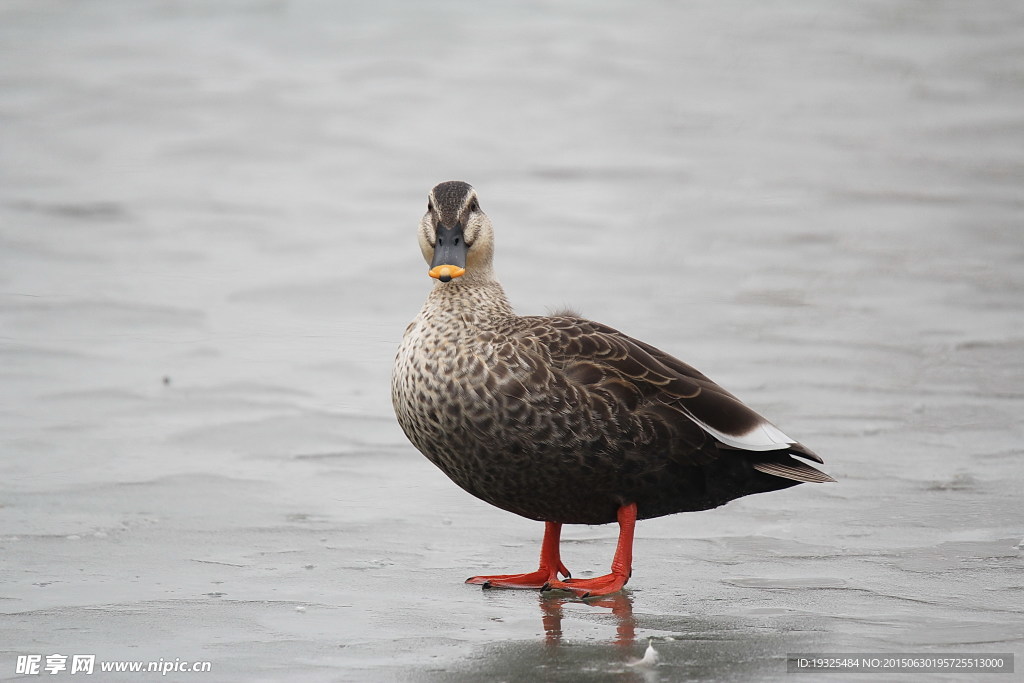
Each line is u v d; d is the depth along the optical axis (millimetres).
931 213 21109
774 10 40781
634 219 21109
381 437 11797
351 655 7148
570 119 28906
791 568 8641
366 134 27469
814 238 19828
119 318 15812
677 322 15648
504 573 8695
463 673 6883
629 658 7090
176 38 36969
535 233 20234
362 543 9188
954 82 31250
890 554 8852
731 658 7078
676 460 8375
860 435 11695
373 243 19734
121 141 26781
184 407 12508
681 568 8719
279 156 25766
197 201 22344
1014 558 8734
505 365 8297
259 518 9625
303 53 35312
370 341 15164
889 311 16062
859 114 28859
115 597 8016
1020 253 18750
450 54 35312
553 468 8328
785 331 15250
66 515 9562
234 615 7754
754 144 26469
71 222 20812
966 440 11531
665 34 37969
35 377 13367
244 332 15391
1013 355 14266
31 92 30859
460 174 24344
